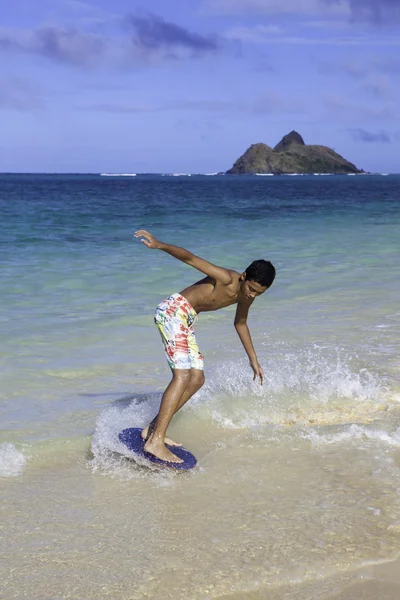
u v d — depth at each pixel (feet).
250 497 12.34
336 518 11.50
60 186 315.99
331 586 9.58
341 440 15.12
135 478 13.20
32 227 69.36
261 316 27.45
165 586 9.56
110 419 16.25
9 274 37.27
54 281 35.29
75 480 13.08
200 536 10.94
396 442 14.99
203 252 49.34
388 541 10.75
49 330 24.61
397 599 9.32
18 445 14.60
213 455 14.35
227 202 142.10
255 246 53.47
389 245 54.08
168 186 334.44
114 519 11.53
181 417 16.61
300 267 41.57
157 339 23.71
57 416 16.44
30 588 9.48
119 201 143.54
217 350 22.39
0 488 12.67
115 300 30.48
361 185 362.53
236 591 9.46
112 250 49.88
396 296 31.55
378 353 21.95
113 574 9.85
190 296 14.90
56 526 11.27
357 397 18.07
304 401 17.80
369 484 12.85
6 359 20.89
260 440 15.17
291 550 10.48
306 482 12.96
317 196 183.83
